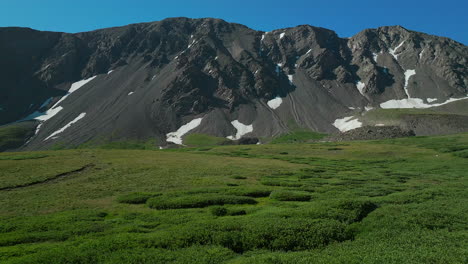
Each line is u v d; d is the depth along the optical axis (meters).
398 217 28.69
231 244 23.17
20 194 41.56
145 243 22.64
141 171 60.97
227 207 34.69
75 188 45.59
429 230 25.73
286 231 24.53
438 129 195.38
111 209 34.56
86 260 19.66
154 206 35.47
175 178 54.03
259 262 18.95
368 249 21.67
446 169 73.19
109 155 83.75
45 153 82.44
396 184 52.16
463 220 28.52
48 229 26.86
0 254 20.91
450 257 19.52
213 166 70.81
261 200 39.62
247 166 73.50
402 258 19.55
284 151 119.62
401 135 174.00
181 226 26.64
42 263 19.16
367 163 88.75
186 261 19.56
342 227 26.00
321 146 131.62
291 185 49.28
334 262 19.06
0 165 60.59
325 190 45.12
